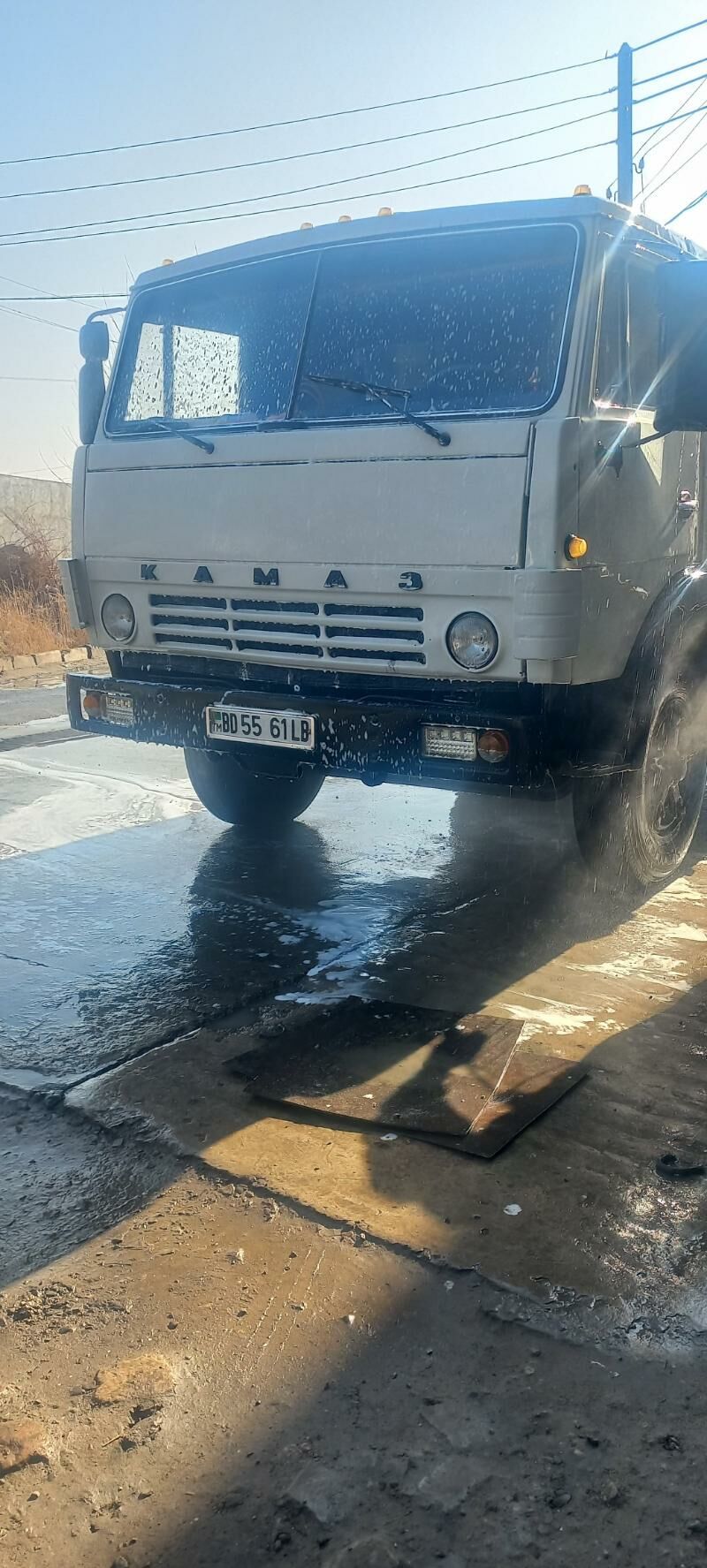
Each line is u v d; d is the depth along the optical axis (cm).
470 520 372
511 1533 191
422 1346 233
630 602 422
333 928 467
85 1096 334
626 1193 283
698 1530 191
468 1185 287
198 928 468
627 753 431
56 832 612
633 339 411
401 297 411
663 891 515
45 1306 247
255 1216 276
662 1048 360
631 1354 229
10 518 1775
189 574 450
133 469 463
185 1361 230
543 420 363
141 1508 197
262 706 426
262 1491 200
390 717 393
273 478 416
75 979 418
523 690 382
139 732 471
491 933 461
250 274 448
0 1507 198
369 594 398
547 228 387
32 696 1144
